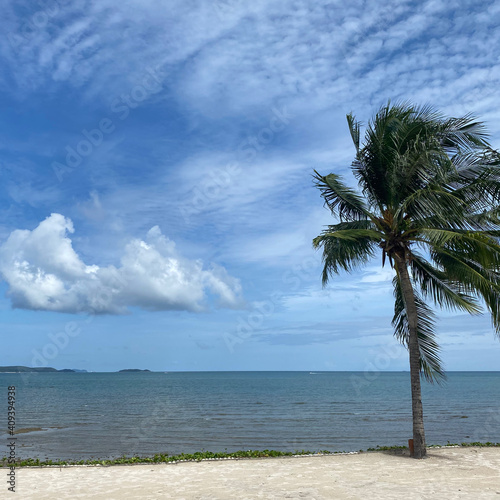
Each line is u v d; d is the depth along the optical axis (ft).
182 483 34.01
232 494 30.53
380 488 31.81
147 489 32.22
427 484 32.86
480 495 29.71
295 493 30.63
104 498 29.84
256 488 32.19
